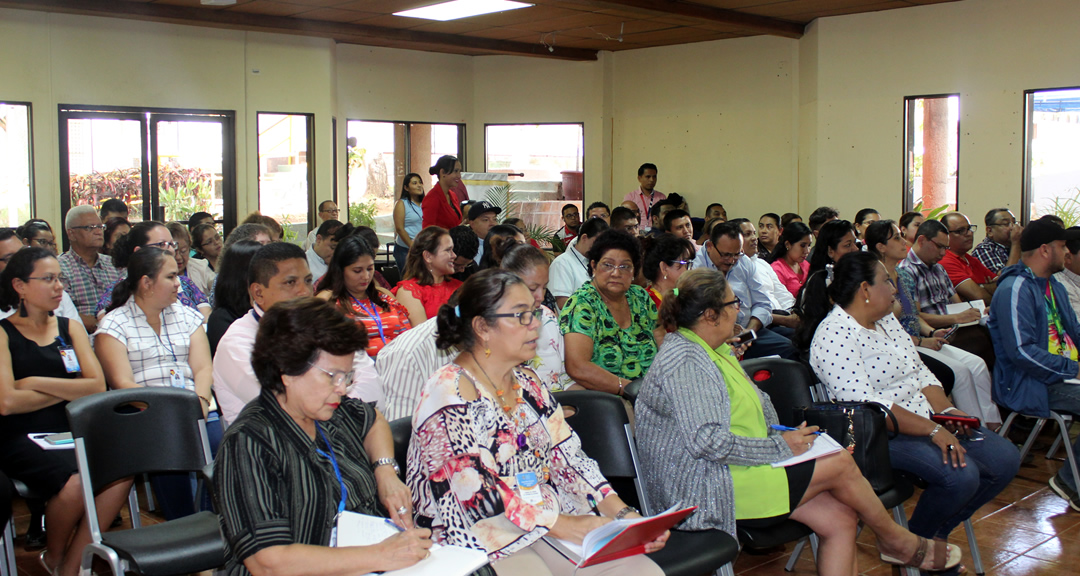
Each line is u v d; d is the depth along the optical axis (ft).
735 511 8.36
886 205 28.96
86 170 28.22
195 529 7.91
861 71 28.99
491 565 6.61
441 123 37.78
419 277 13.55
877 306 10.48
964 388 14.05
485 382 7.07
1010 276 13.78
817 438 8.75
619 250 10.88
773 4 27.55
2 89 26.50
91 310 16.35
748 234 19.34
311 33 30.68
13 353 10.49
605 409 8.74
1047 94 25.82
